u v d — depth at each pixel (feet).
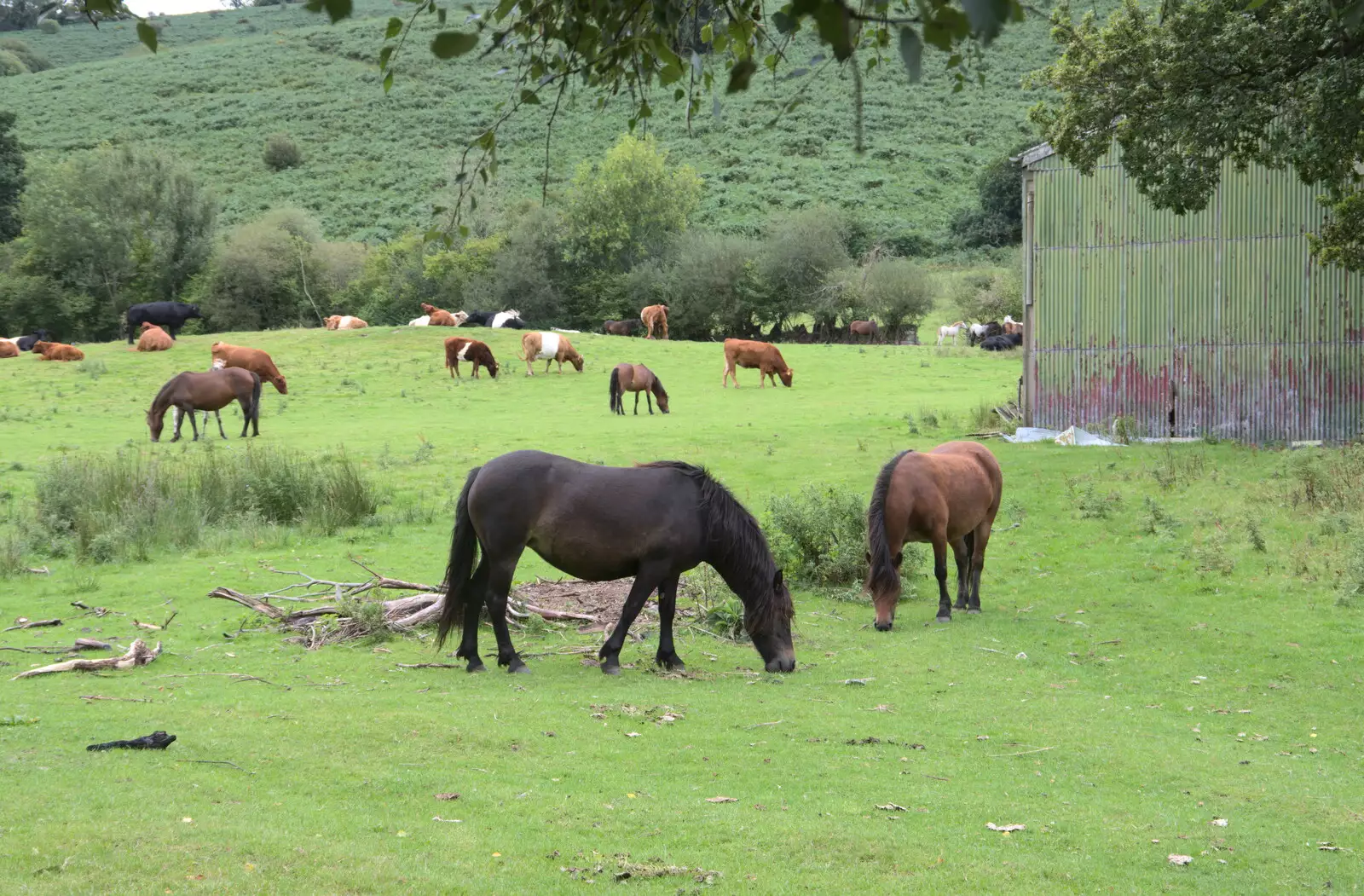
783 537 46.57
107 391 114.01
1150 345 74.69
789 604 32.19
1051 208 76.74
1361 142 48.29
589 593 40.91
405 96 367.86
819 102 345.51
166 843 16.92
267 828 17.93
